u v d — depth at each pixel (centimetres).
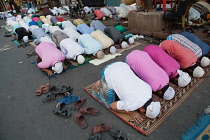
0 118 241
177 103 233
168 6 637
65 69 362
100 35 418
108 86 216
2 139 206
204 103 229
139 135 194
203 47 322
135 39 509
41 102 267
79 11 895
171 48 282
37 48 356
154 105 191
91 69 354
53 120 228
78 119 218
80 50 372
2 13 1461
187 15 478
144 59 234
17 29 609
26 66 408
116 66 219
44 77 344
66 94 273
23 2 1720
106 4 1192
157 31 491
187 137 183
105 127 202
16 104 269
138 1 619
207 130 188
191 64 277
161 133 193
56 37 450
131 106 192
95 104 249
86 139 195
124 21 716
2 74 379
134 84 196
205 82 272
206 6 552
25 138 205
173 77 264
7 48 565
